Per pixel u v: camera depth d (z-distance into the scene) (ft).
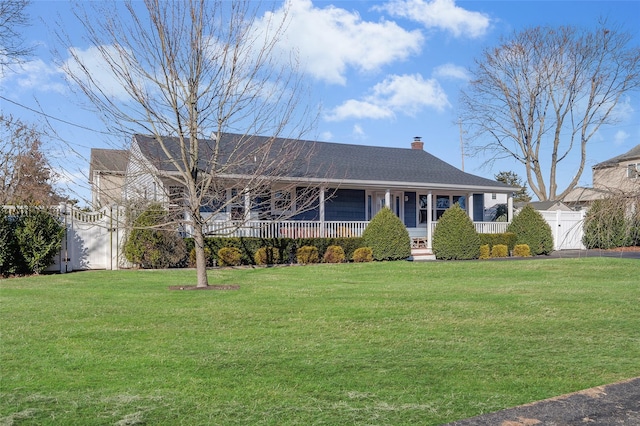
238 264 54.95
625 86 111.96
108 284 39.04
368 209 76.48
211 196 38.93
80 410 13.24
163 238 50.44
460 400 14.12
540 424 11.41
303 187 65.57
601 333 22.53
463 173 84.53
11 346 19.57
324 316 25.94
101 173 44.96
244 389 14.98
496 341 20.97
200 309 27.78
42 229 46.03
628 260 55.57
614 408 12.42
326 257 60.54
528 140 122.42
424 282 41.52
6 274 44.75
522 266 53.16
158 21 36.04
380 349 19.51
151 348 19.45
